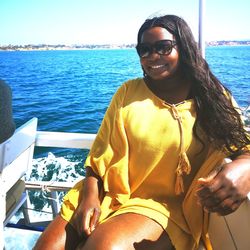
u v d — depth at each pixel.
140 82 1.77
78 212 1.59
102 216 1.60
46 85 29.38
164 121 1.61
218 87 1.63
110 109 1.79
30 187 2.43
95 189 1.68
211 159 1.60
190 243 1.60
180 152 1.58
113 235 1.40
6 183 1.76
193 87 1.65
